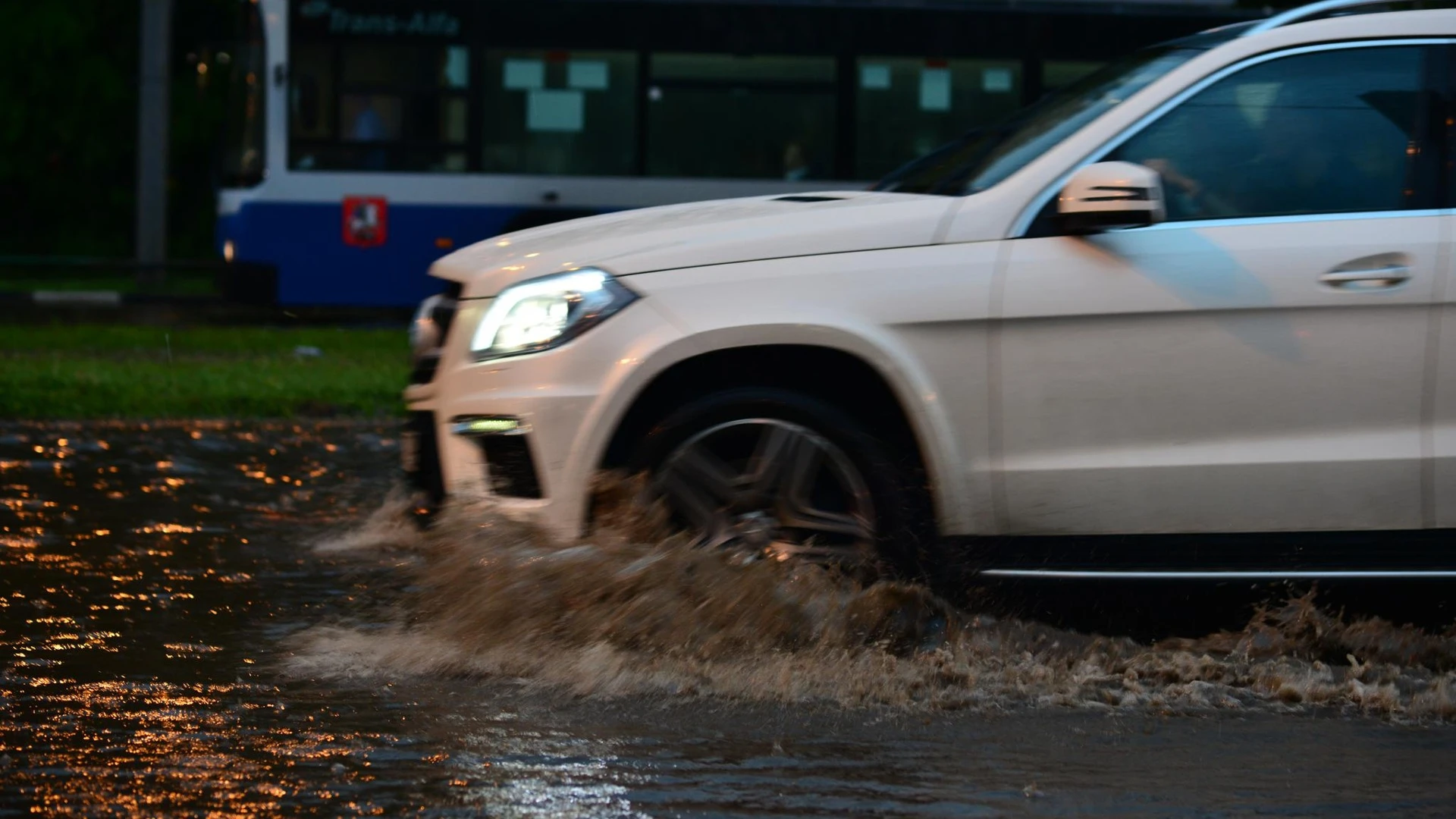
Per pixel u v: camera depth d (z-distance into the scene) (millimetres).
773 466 10250
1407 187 10484
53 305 46219
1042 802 7809
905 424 10453
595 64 37875
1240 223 10336
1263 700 9578
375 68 37656
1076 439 10219
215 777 8008
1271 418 10227
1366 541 10289
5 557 13258
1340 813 7711
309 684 9664
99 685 9594
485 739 8633
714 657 9914
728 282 10156
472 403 10359
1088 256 10219
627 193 37969
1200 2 38812
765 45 38188
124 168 66812
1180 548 10297
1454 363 10234
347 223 37656
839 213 10492
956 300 10172
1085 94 11422
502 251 10953
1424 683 9867
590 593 9992
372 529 14539
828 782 8031
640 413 10344
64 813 7527
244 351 31812
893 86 38344
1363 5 10984
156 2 51125
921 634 10164
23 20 63969
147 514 15258
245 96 38031
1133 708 9375
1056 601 10820
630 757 8352
